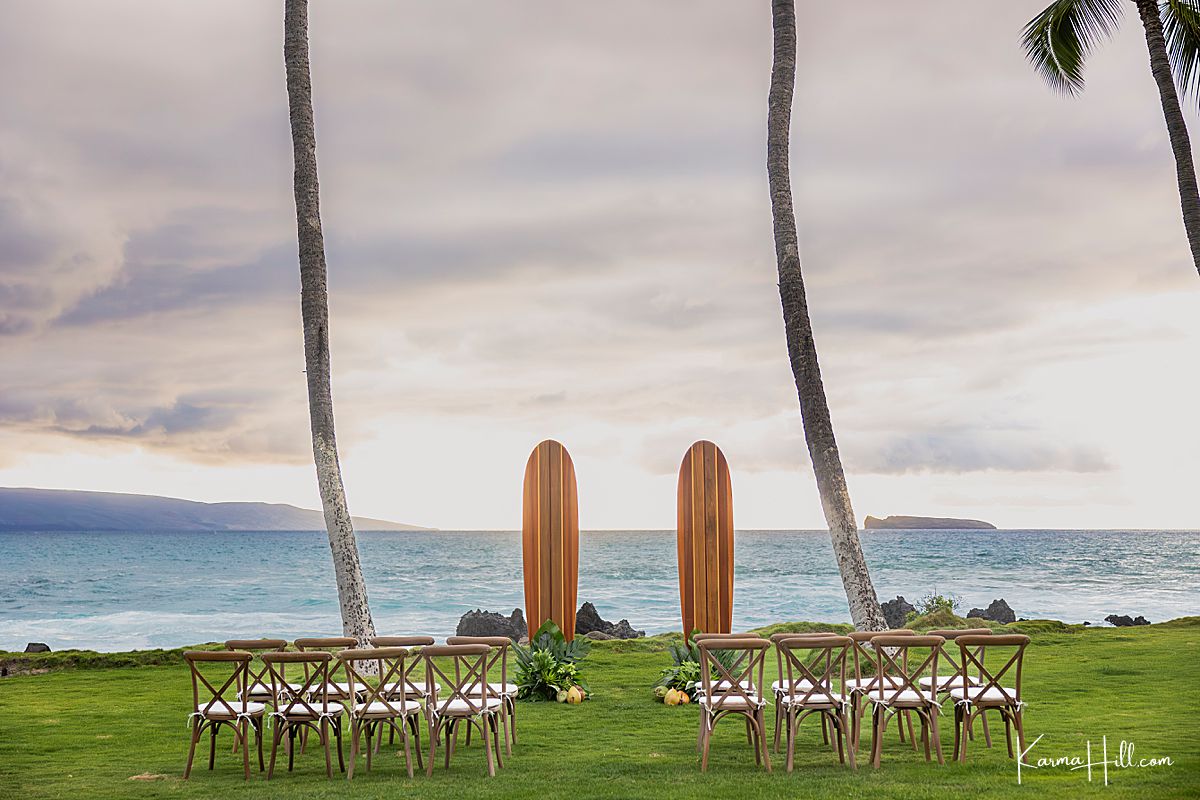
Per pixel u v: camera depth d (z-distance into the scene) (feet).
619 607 102.78
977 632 23.67
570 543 39.47
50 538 432.25
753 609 102.22
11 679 38.42
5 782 21.75
